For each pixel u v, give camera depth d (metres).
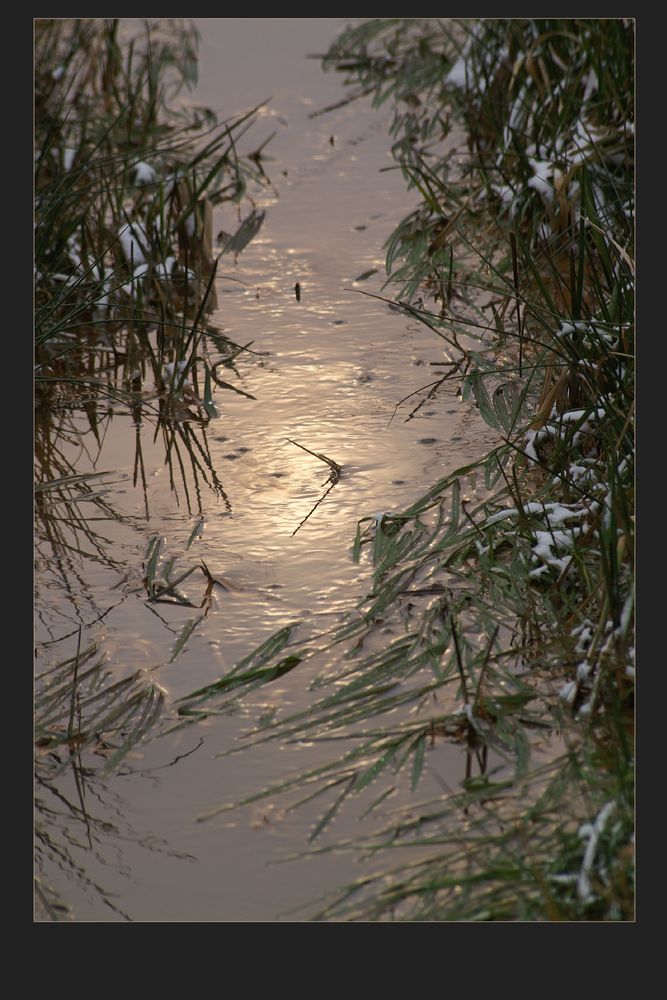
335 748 6.19
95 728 6.41
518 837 5.57
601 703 6.24
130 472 8.59
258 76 15.69
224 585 7.39
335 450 8.68
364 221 12.09
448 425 8.90
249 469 8.54
